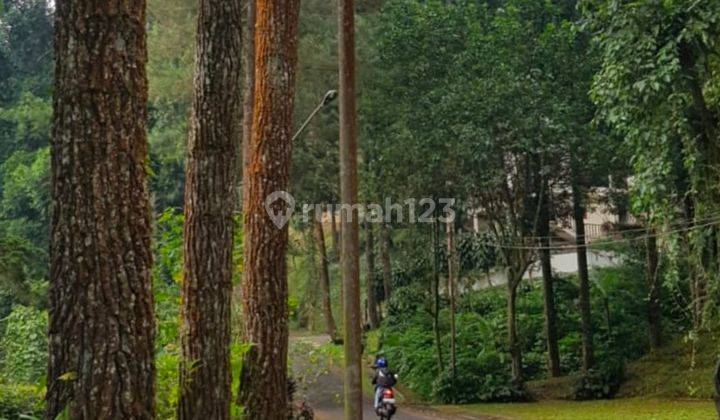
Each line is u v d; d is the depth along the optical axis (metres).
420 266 26.94
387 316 30.30
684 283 20.39
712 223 13.05
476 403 22.42
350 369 8.97
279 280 8.70
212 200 7.00
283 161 8.90
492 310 29.89
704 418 15.43
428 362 25.17
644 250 27.42
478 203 22.94
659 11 12.37
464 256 30.16
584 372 22.83
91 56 4.02
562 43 20.61
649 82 12.33
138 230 4.07
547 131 19.97
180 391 6.85
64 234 3.96
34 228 31.88
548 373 24.91
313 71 23.45
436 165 20.88
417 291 27.73
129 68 4.11
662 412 17.14
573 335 26.91
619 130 14.16
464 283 31.17
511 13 22.02
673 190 13.23
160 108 25.94
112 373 3.88
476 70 21.33
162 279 9.26
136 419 3.92
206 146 7.03
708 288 13.86
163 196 32.59
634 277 28.70
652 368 23.28
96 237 3.94
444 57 21.92
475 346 26.59
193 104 7.16
